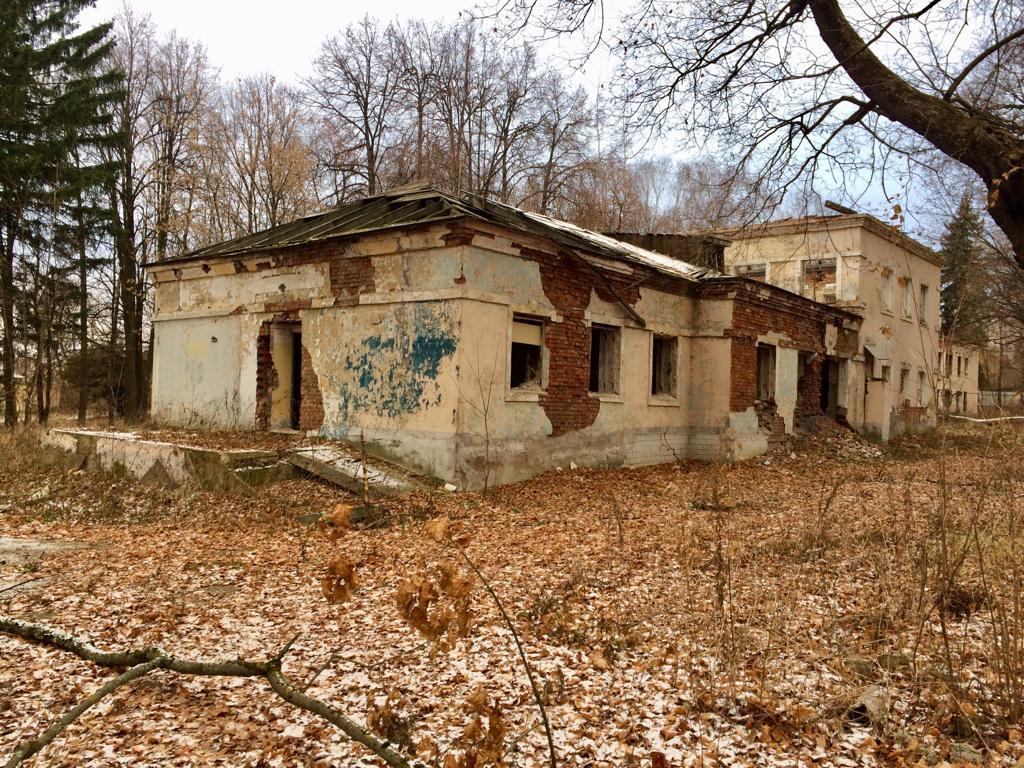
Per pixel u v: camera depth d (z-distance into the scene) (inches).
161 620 241.4
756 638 201.2
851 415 933.8
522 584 273.1
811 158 438.6
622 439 621.0
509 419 515.2
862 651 190.1
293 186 1304.1
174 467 498.9
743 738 153.6
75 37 1020.5
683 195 1306.6
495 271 500.7
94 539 392.8
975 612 214.1
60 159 957.8
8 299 938.1
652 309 657.6
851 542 310.8
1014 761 138.8
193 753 152.3
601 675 189.2
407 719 162.7
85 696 182.1
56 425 874.8
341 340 548.7
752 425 724.0
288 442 538.6
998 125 354.9
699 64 442.9
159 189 1147.9
